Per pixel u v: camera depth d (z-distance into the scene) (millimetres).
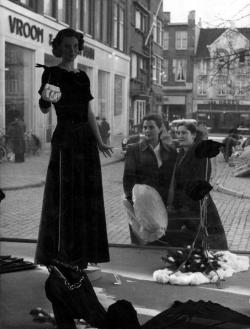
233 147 3973
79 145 3338
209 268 3764
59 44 3311
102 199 3424
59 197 3340
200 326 2775
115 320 2863
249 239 4328
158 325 2832
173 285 3572
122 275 3682
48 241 3318
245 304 3254
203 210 4078
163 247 4191
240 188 4223
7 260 4004
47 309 3172
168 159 4078
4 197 4168
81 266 3275
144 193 4109
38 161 3709
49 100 3252
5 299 3311
